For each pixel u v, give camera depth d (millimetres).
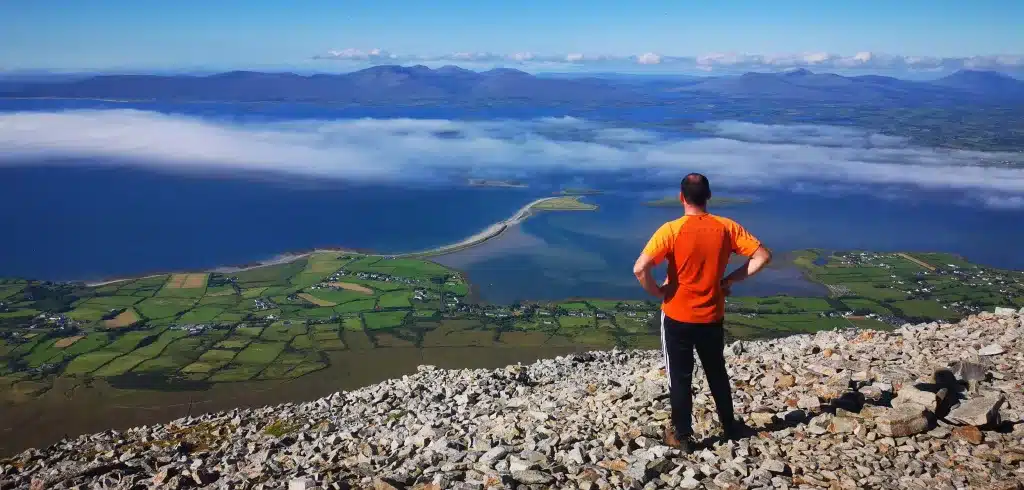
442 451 7473
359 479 7301
